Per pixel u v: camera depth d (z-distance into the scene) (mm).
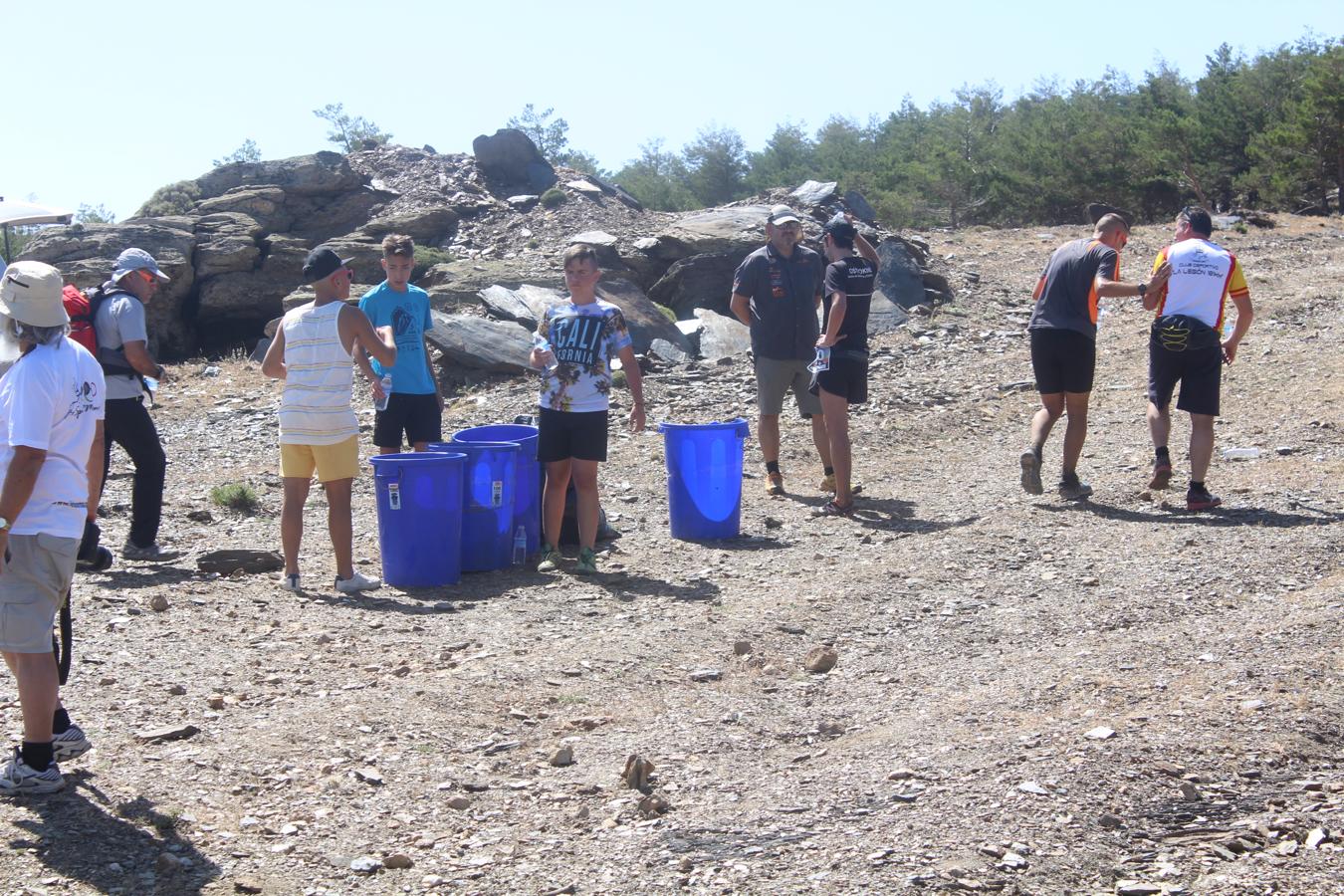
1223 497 8641
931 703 5273
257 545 8594
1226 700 4832
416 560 7422
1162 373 8500
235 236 19109
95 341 7672
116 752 4730
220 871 3844
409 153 23125
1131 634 6004
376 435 8531
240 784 4492
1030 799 4105
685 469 8531
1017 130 54719
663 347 14914
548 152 41750
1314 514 7977
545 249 19516
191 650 6094
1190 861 3746
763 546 8406
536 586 7484
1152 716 4734
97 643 6145
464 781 4562
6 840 3941
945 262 19578
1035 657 5758
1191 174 45688
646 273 18359
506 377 14125
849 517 9047
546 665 5910
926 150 59281
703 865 3830
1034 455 8750
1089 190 47688
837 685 5652
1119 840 3881
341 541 7336
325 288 7219
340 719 5141
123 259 7801
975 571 7367
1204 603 6410
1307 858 3736
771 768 4664
